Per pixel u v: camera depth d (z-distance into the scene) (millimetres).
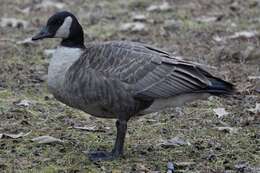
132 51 12078
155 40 20750
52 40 20875
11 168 11906
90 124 14336
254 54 18469
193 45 20109
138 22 22594
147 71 11938
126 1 25359
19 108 15070
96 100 11984
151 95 11945
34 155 12523
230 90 12117
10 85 16719
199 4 24516
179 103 12281
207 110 15070
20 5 25109
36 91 16375
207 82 11938
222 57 18625
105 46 12195
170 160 12352
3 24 22312
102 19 23094
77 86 11977
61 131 13867
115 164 12102
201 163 12219
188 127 14109
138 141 13305
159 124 14258
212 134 13680
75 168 11883
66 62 12180
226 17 23016
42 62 18625
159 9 23875
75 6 24969
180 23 22203
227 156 12547
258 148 12906
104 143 13211
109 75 11844
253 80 16781
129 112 12070
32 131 13781
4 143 13039
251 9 23828
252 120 14328
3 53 19328
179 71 11992
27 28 22141
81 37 12594
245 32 20719
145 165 12086
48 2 25188
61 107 15297
